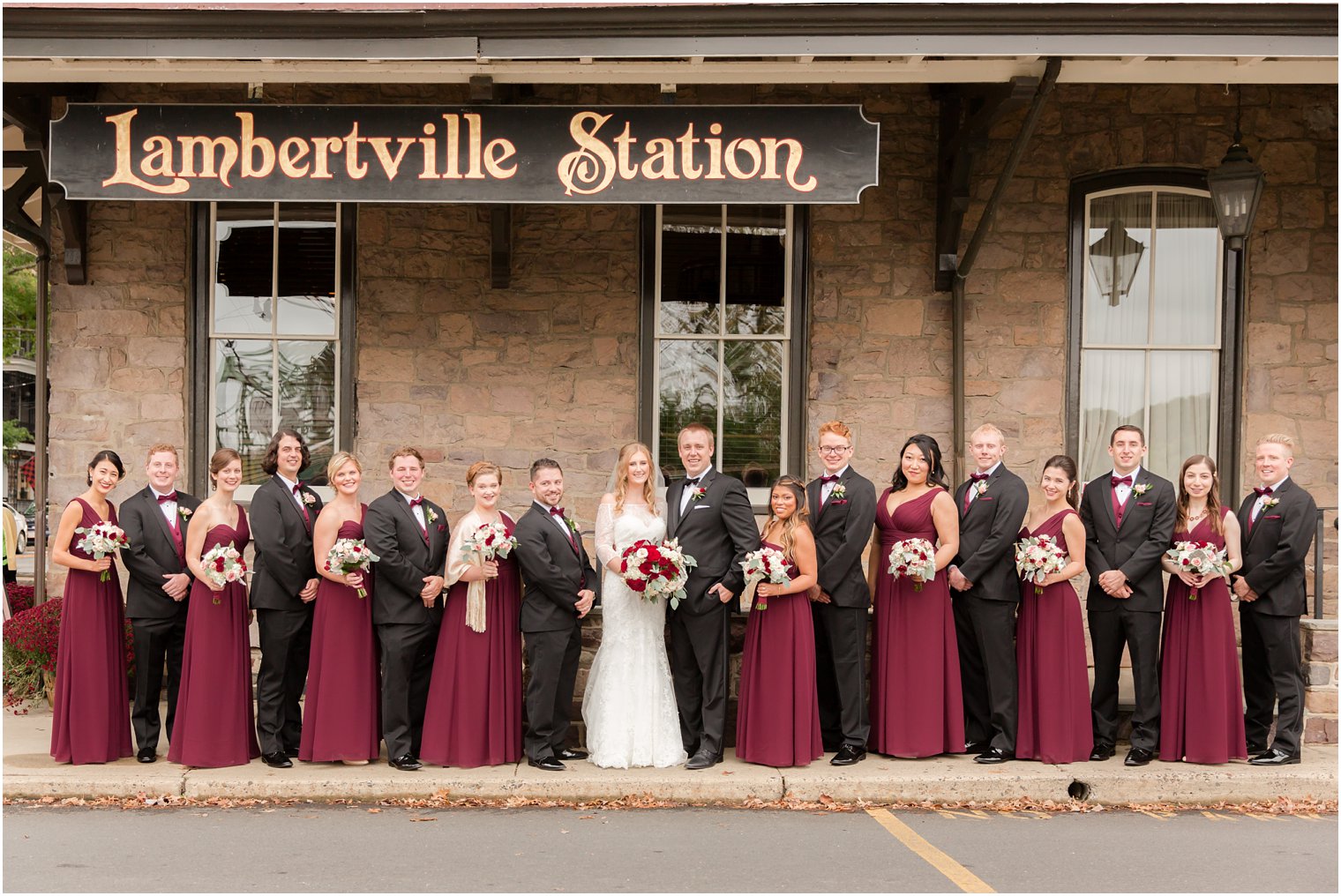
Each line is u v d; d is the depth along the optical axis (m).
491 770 6.15
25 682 7.69
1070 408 8.33
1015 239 8.31
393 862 4.84
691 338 8.40
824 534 6.46
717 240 8.42
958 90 7.97
